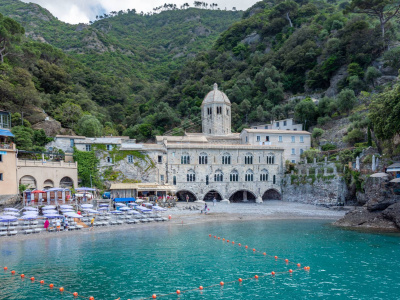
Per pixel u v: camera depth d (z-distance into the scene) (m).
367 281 29.08
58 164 66.81
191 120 135.00
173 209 68.19
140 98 171.38
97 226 52.59
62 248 39.53
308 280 29.64
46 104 98.56
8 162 56.69
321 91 127.62
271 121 117.56
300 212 66.88
